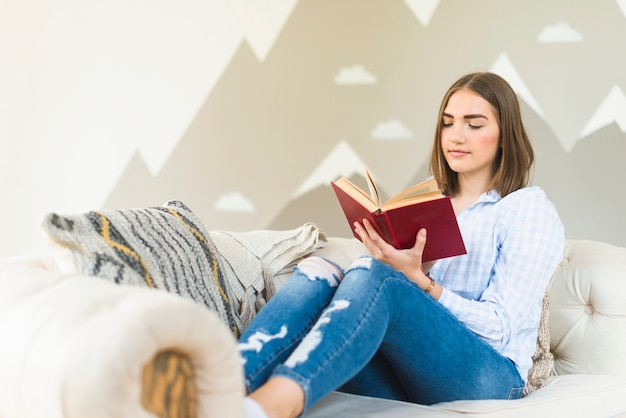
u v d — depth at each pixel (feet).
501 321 4.99
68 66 10.45
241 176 10.19
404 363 4.66
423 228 4.75
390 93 9.61
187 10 10.12
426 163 9.50
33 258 4.52
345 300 4.13
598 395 5.09
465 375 4.72
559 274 6.02
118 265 4.03
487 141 5.49
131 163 10.42
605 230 9.00
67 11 10.39
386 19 9.55
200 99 10.19
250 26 9.98
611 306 5.67
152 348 2.71
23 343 2.99
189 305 2.85
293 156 10.00
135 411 2.70
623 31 8.73
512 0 9.05
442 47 9.34
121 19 10.27
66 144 10.54
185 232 4.81
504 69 9.14
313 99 9.89
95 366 2.62
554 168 9.11
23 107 10.56
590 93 8.89
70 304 3.05
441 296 4.91
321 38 9.80
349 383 5.06
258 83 10.03
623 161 8.87
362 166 9.78
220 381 2.96
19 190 10.60
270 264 5.77
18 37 10.50
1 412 3.29
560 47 8.93
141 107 10.34
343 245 6.31
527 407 4.66
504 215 5.37
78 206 10.57
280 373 3.69
